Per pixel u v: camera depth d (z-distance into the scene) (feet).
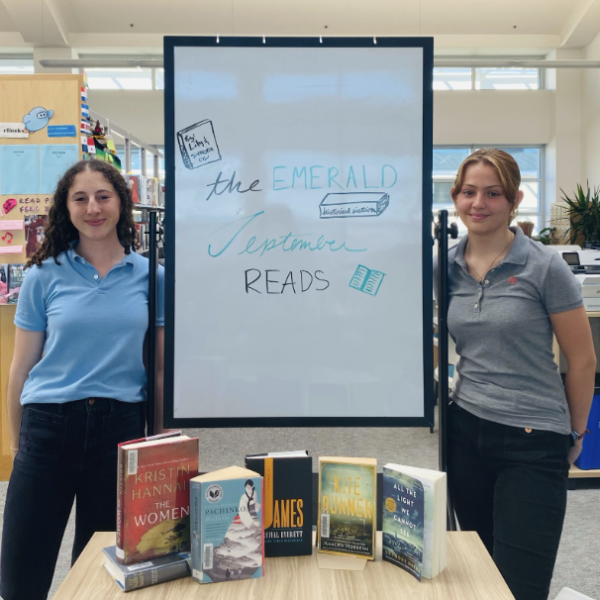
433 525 3.25
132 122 31.45
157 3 27.81
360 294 4.47
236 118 4.43
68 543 7.95
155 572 3.20
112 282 4.94
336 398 4.47
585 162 31.99
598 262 11.35
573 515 8.95
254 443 12.35
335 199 4.46
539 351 4.60
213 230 4.44
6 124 9.52
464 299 4.83
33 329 4.92
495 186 4.56
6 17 28.53
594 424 9.75
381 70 4.43
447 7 28.60
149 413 4.77
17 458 4.73
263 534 3.35
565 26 30.40
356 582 3.25
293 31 29.19
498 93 32.22
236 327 4.46
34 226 9.59
